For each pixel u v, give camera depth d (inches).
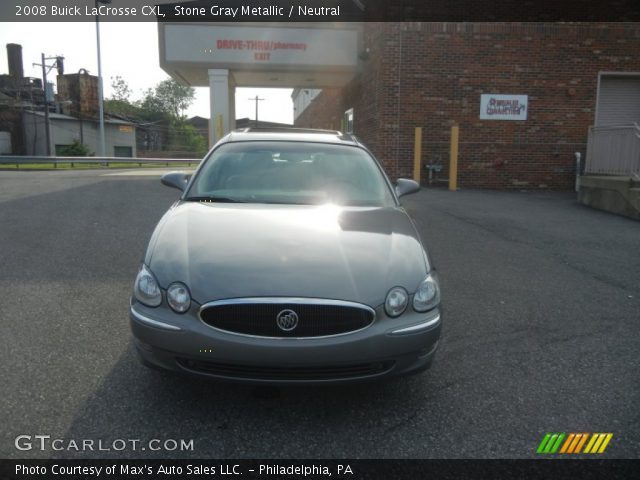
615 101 572.4
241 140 185.2
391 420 113.5
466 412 117.6
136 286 115.3
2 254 234.5
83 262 225.9
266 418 112.6
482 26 540.1
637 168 407.2
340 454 101.4
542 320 176.4
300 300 106.7
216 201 152.3
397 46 535.8
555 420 115.1
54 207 361.7
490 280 221.8
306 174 168.4
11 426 105.3
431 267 125.6
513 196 499.8
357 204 156.6
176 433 105.9
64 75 2043.6
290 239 124.4
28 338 146.6
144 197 418.6
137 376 127.5
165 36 573.0
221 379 107.9
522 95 553.6
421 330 112.9
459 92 547.8
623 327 171.5
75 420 108.5
